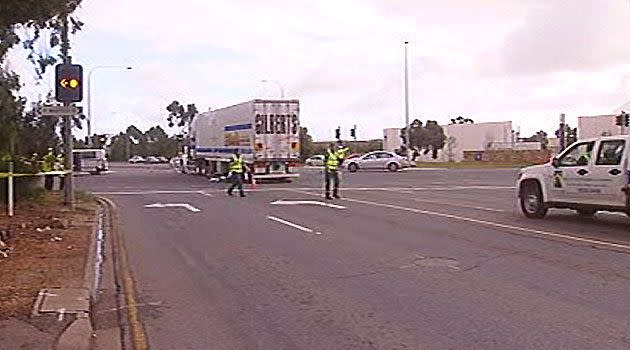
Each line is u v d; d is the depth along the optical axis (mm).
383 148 108062
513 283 10719
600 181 17344
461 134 109250
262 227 18656
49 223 18359
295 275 11773
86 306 9430
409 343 7711
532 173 19578
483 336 7887
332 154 28547
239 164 31203
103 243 16078
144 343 8008
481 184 38312
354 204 25500
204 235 17344
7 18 14672
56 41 21094
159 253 14609
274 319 8938
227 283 11297
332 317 8938
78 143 77500
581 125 83938
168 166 96875
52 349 7574
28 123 26781
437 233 16656
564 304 9305
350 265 12586
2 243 14469
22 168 23344
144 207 25734
